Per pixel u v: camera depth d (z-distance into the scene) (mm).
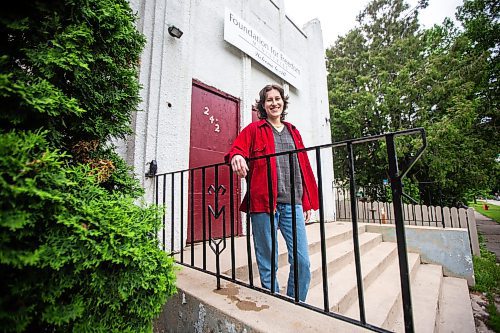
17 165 805
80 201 995
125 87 1610
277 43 5309
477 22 10570
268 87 2049
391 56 11102
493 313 3160
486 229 11898
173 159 2840
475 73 8898
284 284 2105
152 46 2803
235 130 4039
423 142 954
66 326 971
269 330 1135
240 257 2459
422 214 5949
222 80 3896
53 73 1146
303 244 1749
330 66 13359
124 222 1072
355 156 10602
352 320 1117
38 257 801
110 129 1512
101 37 1387
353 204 1176
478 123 9617
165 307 1705
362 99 10141
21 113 1019
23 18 1122
